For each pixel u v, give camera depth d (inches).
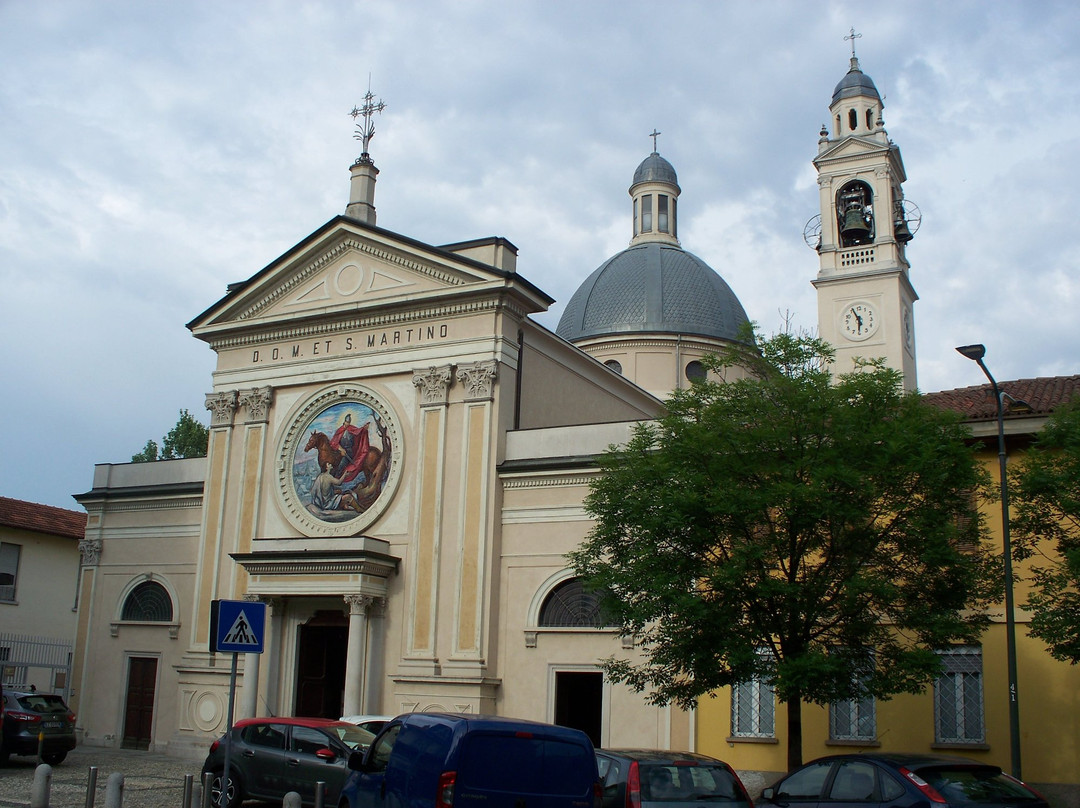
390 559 1206.3
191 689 1306.6
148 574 1412.4
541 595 1151.6
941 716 924.6
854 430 772.6
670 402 850.8
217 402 1386.6
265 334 1378.0
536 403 1295.5
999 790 532.7
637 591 788.6
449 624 1171.9
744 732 1015.6
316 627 1274.6
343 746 777.6
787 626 773.3
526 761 517.0
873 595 746.8
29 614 1791.3
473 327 1241.4
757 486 776.9
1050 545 904.3
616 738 1079.6
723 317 1967.3
